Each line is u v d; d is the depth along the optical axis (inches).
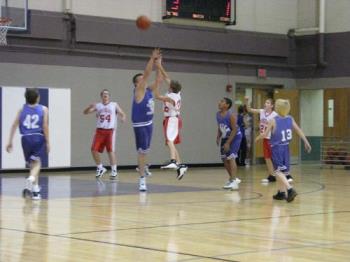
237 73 1013.2
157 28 928.9
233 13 996.6
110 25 886.4
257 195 564.7
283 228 379.9
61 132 853.2
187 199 530.6
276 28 1050.7
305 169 928.9
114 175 730.2
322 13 1027.9
